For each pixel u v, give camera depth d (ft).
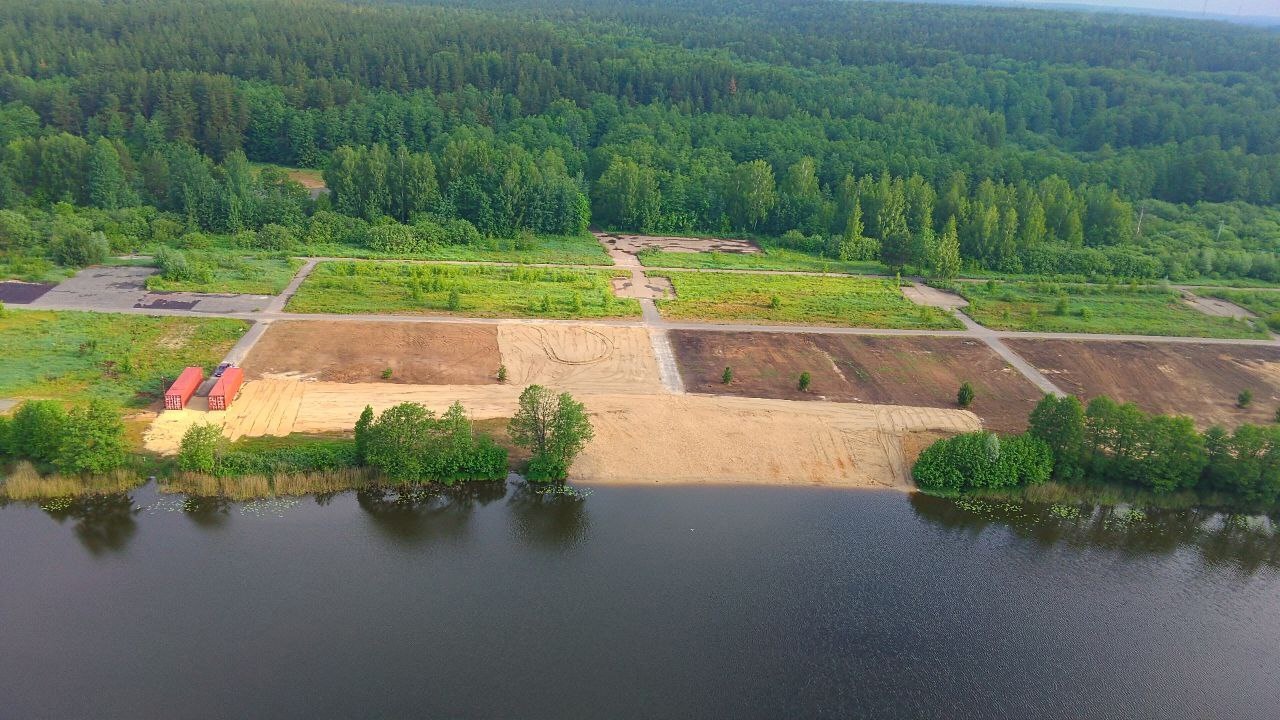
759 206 554.46
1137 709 182.29
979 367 351.05
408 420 239.30
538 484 250.16
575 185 534.78
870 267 501.97
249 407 274.36
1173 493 263.70
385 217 494.18
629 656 189.06
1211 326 415.85
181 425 261.03
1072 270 500.33
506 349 335.88
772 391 314.35
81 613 191.93
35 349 302.25
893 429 292.61
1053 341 386.32
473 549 223.51
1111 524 253.24
